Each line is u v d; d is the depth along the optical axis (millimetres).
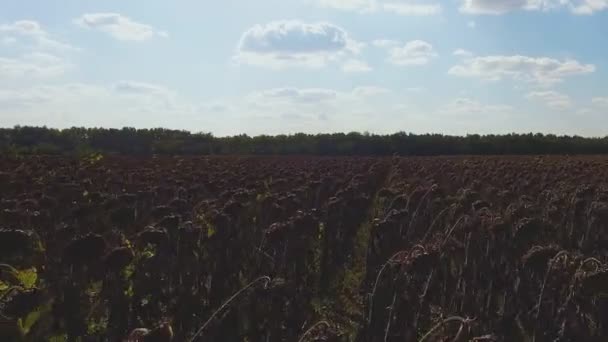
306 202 21094
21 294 7477
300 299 11625
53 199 15422
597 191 19391
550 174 30547
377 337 9500
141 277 10469
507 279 12141
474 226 12688
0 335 6176
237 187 23266
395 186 26453
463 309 11414
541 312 10203
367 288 13000
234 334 8117
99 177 25547
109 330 9383
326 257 15211
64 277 9609
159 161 45625
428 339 7008
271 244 12703
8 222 12906
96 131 100000
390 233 13781
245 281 12680
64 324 8945
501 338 10555
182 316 10180
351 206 18562
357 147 114562
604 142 119938
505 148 115938
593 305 8922
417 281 10109
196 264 11367
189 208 16406
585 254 15125
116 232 12961
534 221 12547
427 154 115125
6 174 20859
